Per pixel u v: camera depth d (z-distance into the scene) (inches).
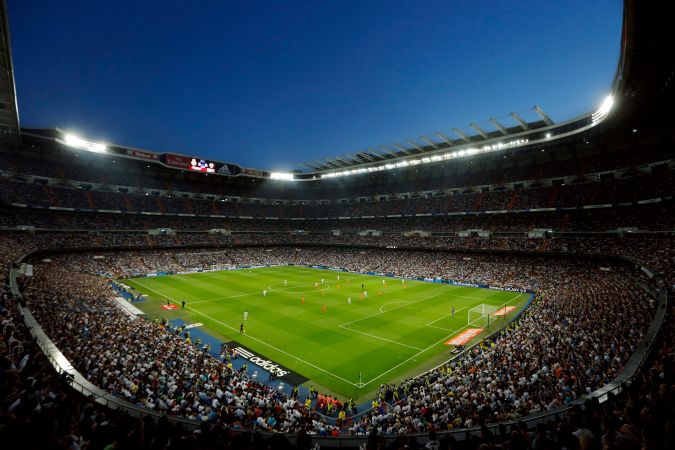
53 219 2974.9
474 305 2046.0
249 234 4200.3
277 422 749.9
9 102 1598.2
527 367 915.4
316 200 4793.3
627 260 2085.4
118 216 3432.6
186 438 281.7
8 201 2726.4
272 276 3063.5
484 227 3201.3
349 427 856.9
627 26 1055.0
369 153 3705.7
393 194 4119.1
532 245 2753.4
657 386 458.6
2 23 1044.5
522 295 2283.5
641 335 933.2
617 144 2645.2
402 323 1702.8
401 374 1168.2
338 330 1596.9
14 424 199.5
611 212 2544.3
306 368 1210.0
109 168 3671.3
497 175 3326.8
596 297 1521.9
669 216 2245.3
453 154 3193.9
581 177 2763.3
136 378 836.0
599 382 711.7
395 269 3171.8
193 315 1792.6
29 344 637.3
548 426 376.2
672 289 1300.4
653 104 1763.0
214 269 3353.8
